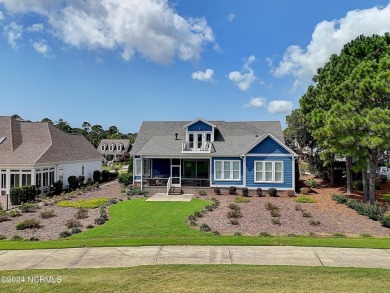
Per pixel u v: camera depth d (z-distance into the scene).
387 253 10.42
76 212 19.64
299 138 39.22
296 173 29.97
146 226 15.45
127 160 83.81
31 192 24.42
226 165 28.05
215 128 31.59
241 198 23.81
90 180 35.59
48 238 13.73
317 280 7.98
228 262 9.49
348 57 25.55
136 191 27.03
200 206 20.83
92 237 13.48
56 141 31.55
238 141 30.33
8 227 15.91
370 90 19.31
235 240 12.05
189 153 28.59
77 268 9.03
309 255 10.20
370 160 20.66
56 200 23.98
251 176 27.31
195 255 10.22
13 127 30.28
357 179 32.47
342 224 16.03
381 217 16.33
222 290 7.36
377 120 18.30
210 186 28.19
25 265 9.38
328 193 27.09
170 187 27.83
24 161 26.31
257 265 9.17
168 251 10.69
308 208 20.42
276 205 21.56
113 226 15.54
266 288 7.47
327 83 27.12
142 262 9.57
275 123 34.78
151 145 31.00
